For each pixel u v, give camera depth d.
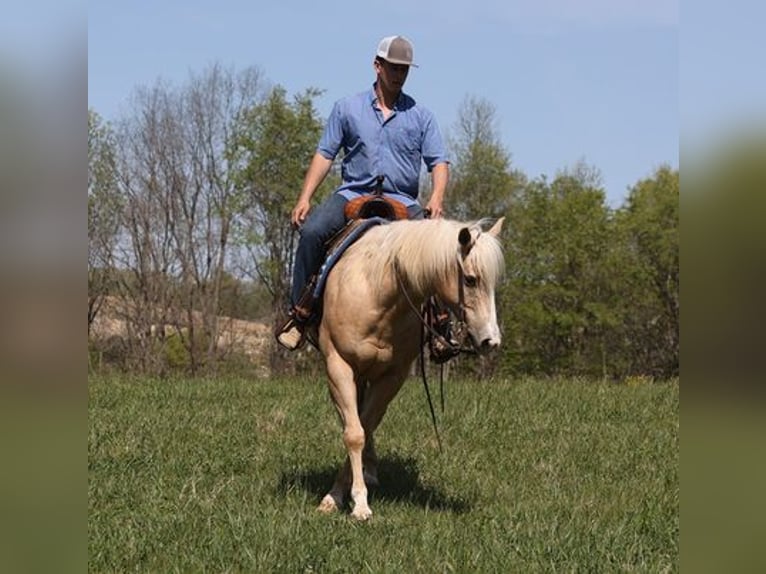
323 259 8.79
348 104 9.03
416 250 7.50
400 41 8.78
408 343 8.20
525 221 57.88
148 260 48.22
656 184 57.56
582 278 57.94
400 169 9.04
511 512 8.09
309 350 48.72
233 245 49.50
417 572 6.35
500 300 57.84
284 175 49.12
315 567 6.45
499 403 15.13
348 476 8.62
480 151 55.38
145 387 17.72
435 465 10.30
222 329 50.28
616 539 7.10
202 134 48.62
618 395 16.80
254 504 8.10
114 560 6.59
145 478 9.33
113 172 46.44
